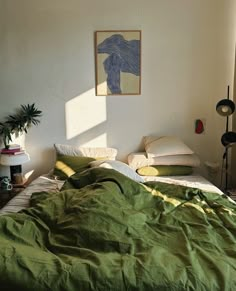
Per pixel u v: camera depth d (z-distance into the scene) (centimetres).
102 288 117
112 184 208
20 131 351
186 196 225
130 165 324
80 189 214
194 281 121
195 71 350
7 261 125
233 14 340
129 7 336
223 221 189
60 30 338
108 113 354
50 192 247
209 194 230
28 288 116
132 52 343
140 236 160
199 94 355
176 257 141
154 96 353
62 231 162
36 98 350
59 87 348
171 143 336
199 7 339
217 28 343
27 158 330
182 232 169
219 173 364
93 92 349
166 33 342
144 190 220
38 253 137
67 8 335
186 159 328
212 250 152
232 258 145
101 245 148
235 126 333
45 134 356
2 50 340
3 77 346
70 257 138
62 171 312
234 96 335
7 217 165
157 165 325
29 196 255
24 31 338
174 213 200
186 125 360
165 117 358
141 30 340
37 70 345
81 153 339
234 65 337
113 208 173
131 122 357
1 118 352
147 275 121
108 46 341
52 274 121
